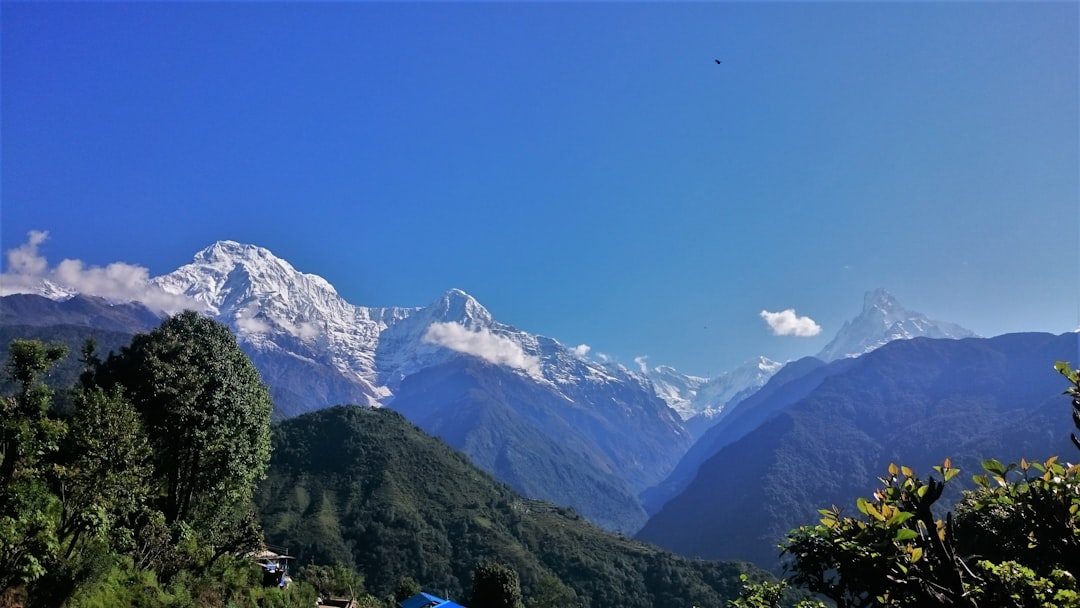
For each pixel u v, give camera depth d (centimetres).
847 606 738
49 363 1878
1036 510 553
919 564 562
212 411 3055
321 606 4603
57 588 1783
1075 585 529
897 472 576
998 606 539
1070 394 547
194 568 2812
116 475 2014
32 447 1736
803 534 790
